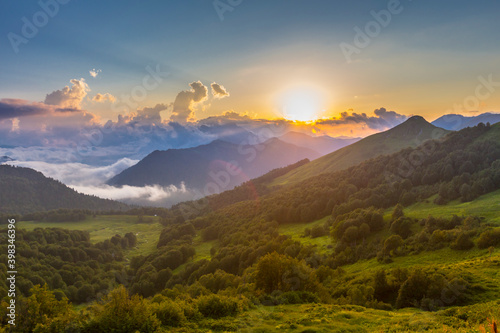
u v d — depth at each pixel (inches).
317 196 7258.9
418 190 6373.0
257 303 1416.1
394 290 2123.5
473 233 3304.6
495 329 538.9
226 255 5305.1
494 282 1817.2
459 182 5664.4
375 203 6077.8
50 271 5861.2
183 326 1032.8
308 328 1029.2
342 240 4407.0
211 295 1258.6
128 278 6451.8
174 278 5467.5
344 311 1302.9
